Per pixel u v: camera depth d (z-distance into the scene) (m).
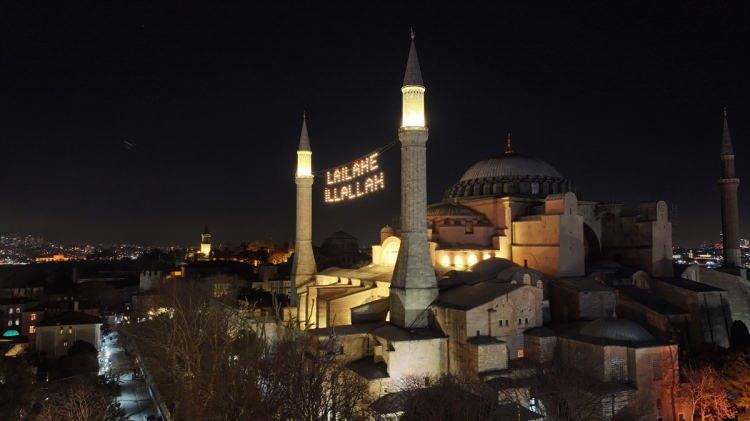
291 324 59.12
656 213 79.88
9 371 57.16
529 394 51.88
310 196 102.94
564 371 51.75
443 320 60.81
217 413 46.84
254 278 186.12
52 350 110.88
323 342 60.94
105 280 199.38
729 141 94.06
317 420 39.59
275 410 40.72
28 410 58.62
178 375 58.41
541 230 76.31
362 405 54.12
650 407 52.47
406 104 66.12
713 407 53.69
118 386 81.50
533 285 64.88
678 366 54.34
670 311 67.75
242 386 43.97
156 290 125.38
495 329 57.88
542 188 89.69
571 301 66.44
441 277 74.94
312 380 42.62
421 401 47.88
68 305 140.38
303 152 102.69
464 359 56.53
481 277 71.38
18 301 147.50
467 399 47.44
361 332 63.72
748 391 51.59
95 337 114.94
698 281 80.50
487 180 91.62
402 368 57.00
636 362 52.28
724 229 93.88
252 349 56.12
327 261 158.25
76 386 69.19
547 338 57.66
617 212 86.06
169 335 62.81
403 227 65.38
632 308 67.25
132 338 98.25
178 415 55.50
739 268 89.81
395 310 64.44
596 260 86.56
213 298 104.94
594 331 55.41
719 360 56.47
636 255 81.50
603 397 50.06
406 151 65.62
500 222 84.50
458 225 83.69
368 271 89.94
